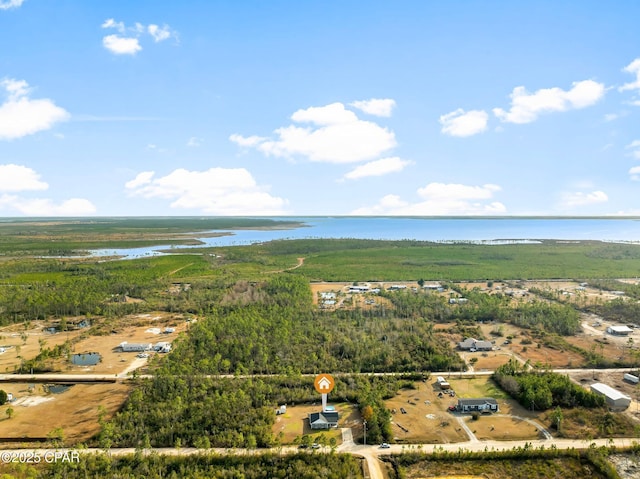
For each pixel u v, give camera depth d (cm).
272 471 7925
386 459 8312
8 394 10844
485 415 9912
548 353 13838
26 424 9550
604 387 10756
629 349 14050
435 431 9244
